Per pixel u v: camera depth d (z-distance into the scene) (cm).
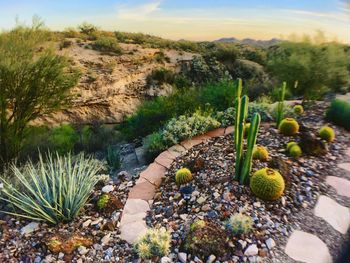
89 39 1509
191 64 1367
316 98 632
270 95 712
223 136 495
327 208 305
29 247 278
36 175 358
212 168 378
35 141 636
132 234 293
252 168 354
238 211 295
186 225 290
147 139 584
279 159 364
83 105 1050
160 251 257
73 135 698
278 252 251
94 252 273
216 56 1405
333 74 618
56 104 629
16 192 350
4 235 296
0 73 539
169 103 668
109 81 1148
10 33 577
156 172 412
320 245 261
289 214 295
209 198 322
